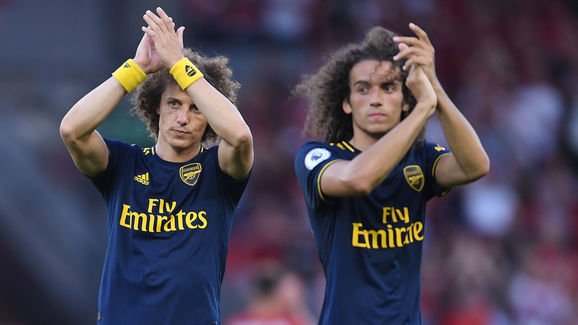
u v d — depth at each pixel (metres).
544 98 33.19
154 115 10.43
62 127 9.44
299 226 27.23
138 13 29.53
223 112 9.42
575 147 32.53
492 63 33.69
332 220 10.30
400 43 9.91
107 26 29.19
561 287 26.81
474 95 32.84
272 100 31.45
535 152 31.52
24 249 24.94
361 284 10.11
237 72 32.41
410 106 10.56
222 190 9.98
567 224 29.53
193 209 9.83
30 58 28.47
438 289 25.38
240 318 17.53
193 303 9.61
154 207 9.80
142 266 9.62
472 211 28.42
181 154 9.98
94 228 25.91
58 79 28.55
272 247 26.52
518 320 25.61
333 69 10.93
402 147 9.56
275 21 33.72
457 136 10.13
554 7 36.28
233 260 26.22
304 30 33.81
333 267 10.27
